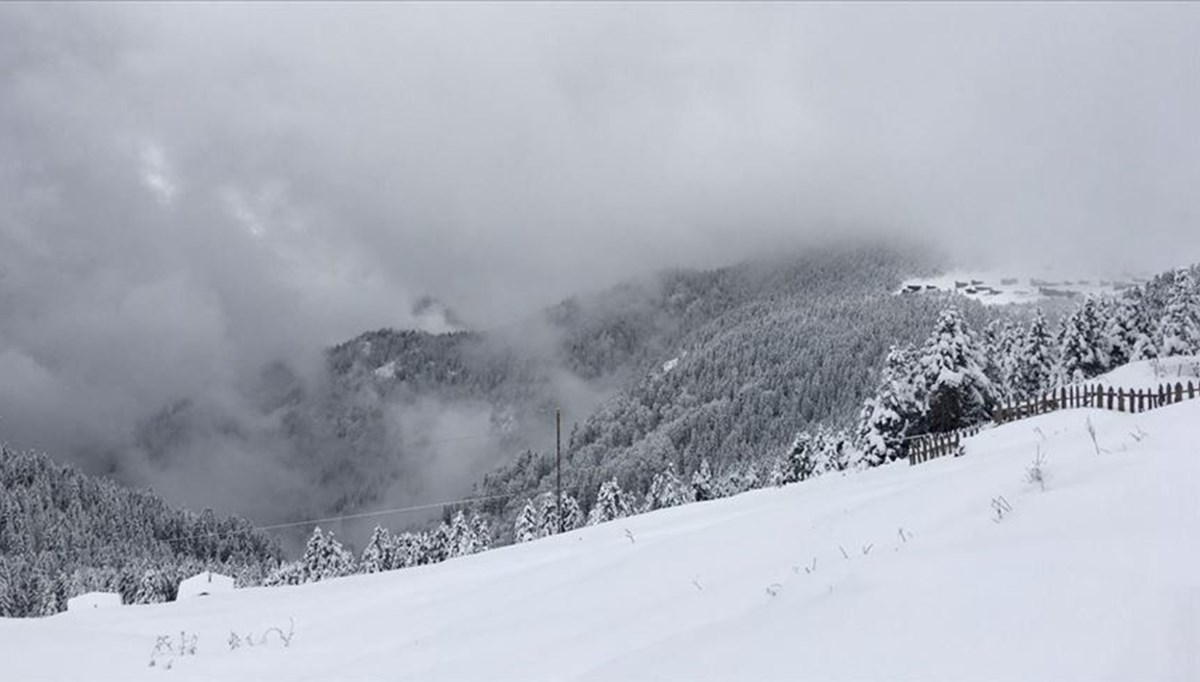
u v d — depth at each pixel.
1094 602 5.52
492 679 8.45
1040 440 18.36
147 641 14.24
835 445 74.81
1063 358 70.75
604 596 12.21
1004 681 4.77
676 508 30.58
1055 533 7.53
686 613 9.34
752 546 13.04
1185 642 4.75
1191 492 7.78
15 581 136.25
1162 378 54.12
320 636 14.41
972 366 52.44
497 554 25.89
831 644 5.93
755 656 6.15
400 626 14.20
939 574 6.73
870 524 11.57
